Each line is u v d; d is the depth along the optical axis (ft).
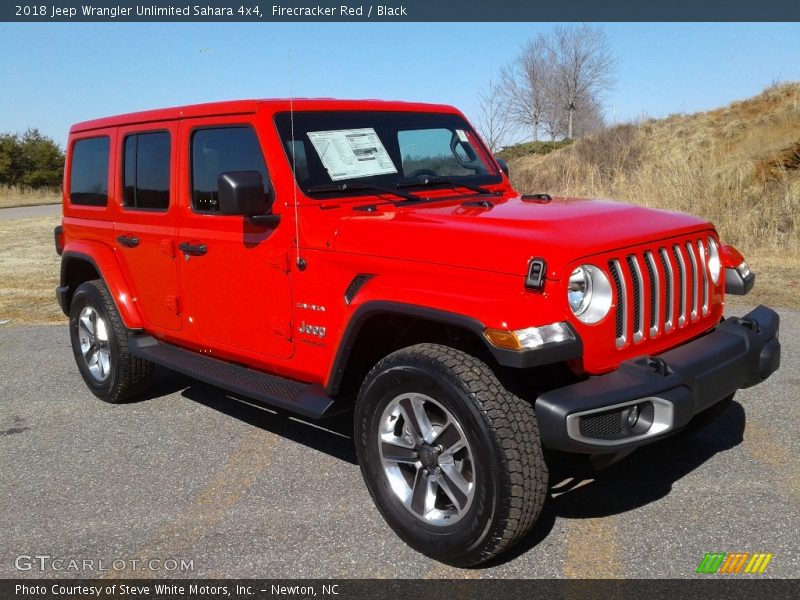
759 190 37.68
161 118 14.51
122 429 15.61
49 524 11.53
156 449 14.43
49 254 45.55
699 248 11.26
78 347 17.79
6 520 11.71
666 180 38.32
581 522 10.85
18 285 34.37
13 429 15.89
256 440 14.69
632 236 10.02
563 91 135.03
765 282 26.40
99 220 16.90
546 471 9.14
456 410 9.18
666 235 10.55
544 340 8.71
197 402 17.22
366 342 11.14
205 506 11.91
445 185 13.70
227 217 13.03
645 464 12.64
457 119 15.20
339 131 12.93
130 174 15.65
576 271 9.22
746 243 32.19
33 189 136.67
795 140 57.62
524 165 82.12
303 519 11.35
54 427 15.92
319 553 10.37
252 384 12.82
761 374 11.01
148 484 12.84
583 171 52.03
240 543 10.72
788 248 31.35
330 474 12.94
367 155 13.03
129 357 16.49
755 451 12.98
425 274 10.08
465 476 9.60
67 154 18.34
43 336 24.66
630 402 9.04
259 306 12.71
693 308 11.17
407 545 10.46
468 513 9.32
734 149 71.72
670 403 9.25
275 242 12.11
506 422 8.87
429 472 9.95
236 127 12.78
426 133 14.24
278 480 12.78
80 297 17.29
